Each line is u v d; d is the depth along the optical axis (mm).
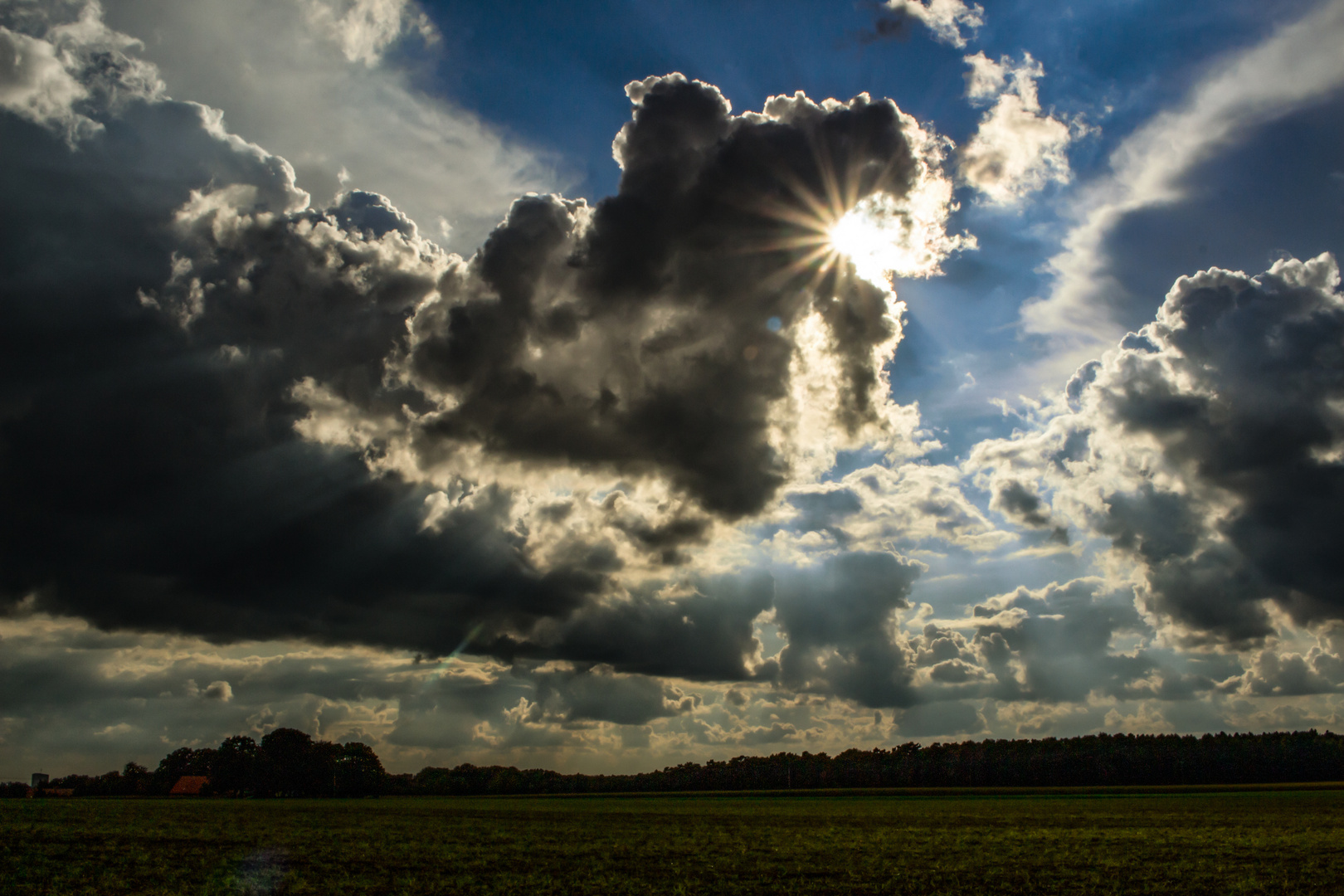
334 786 169875
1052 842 50531
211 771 167375
